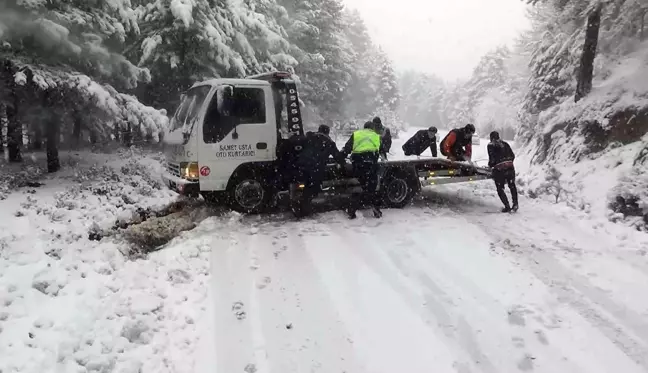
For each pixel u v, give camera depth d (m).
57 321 4.66
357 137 8.58
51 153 11.37
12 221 7.52
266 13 18.17
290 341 4.56
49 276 5.50
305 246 6.99
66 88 10.05
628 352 4.32
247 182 8.77
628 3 15.14
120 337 4.46
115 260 6.20
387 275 5.96
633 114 12.51
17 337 4.36
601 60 16.42
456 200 10.73
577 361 4.21
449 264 6.34
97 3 10.65
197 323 4.84
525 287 5.64
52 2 9.94
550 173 12.12
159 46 13.62
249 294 5.46
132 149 15.14
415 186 9.69
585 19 17.31
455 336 4.61
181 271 5.89
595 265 6.34
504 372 4.07
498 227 8.16
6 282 5.28
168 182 9.18
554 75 20.48
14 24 9.38
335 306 5.20
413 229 7.90
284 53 17.66
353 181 9.09
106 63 11.11
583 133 13.75
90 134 12.59
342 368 4.16
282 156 8.58
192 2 13.04
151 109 10.95
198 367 4.16
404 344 4.50
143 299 5.17
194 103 8.77
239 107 8.55
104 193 9.82
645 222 8.07
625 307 5.14
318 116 34.94
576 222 8.62
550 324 4.81
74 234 7.19
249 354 4.36
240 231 7.66
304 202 8.66
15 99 10.67
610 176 10.63
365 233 7.66
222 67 14.73
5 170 11.09
